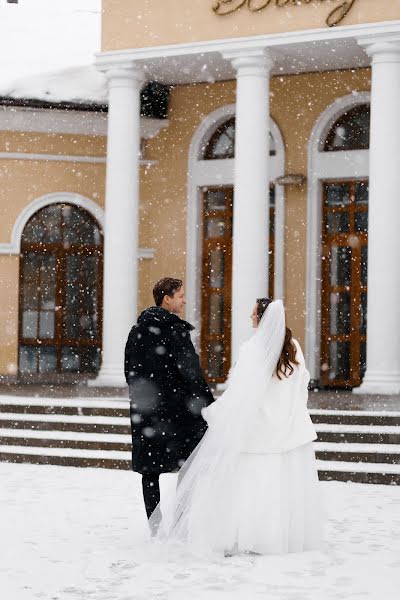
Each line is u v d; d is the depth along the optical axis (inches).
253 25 774.5
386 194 741.3
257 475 345.7
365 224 871.1
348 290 876.0
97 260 923.4
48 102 869.2
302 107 880.3
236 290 776.9
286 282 884.6
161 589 293.3
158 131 927.0
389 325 741.3
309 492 353.4
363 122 871.1
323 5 752.3
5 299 905.5
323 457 553.0
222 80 905.5
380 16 737.6
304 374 357.7
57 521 402.6
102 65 824.3
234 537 341.7
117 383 813.2
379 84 743.1
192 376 355.3
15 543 358.3
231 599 281.6
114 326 817.5
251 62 773.3
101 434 617.3
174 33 799.1
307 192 877.2
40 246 917.2
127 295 820.6
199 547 340.2
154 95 907.4
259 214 776.9
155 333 363.3
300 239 879.7
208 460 346.6
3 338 906.1
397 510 435.8
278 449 346.9
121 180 820.6
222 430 346.9
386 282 740.0
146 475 364.5
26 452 597.6
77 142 910.4
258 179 776.9
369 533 381.4
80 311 925.2
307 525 351.3
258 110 776.9
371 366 749.3
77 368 925.8
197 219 919.7
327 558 336.8
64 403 655.1
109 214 823.1
